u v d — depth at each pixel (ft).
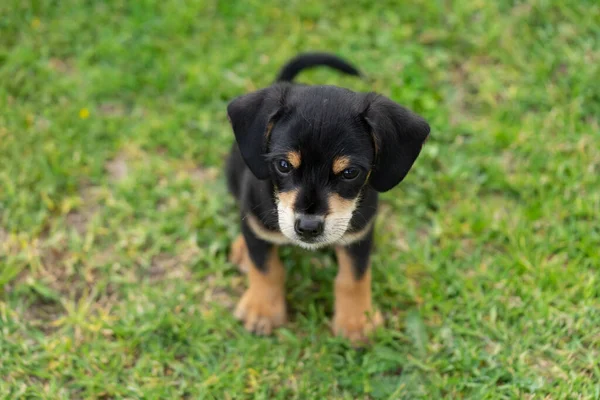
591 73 3.86
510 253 3.38
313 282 3.38
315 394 3.05
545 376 3.08
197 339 3.18
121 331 3.19
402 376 3.09
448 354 3.14
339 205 2.83
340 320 3.19
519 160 3.65
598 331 3.15
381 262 3.39
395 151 2.84
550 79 3.90
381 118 2.82
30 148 3.69
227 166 3.33
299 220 2.80
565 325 3.17
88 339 3.20
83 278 3.35
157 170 3.66
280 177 2.87
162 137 3.74
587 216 3.47
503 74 3.93
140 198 3.56
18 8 4.15
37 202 3.54
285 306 3.27
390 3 4.20
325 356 3.13
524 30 4.04
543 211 3.46
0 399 3.03
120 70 3.99
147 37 4.07
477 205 3.52
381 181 2.87
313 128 2.78
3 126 3.74
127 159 3.72
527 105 3.84
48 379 3.10
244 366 3.12
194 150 3.71
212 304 3.29
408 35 4.08
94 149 3.72
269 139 2.87
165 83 3.92
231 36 4.12
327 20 4.17
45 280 3.34
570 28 4.03
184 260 3.42
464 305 3.26
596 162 3.60
